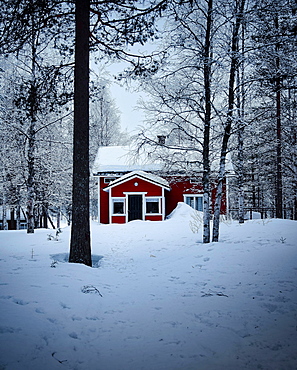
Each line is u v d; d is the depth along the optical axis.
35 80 10.44
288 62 9.66
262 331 3.56
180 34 9.54
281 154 17.94
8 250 9.80
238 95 10.28
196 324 3.86
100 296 4.93
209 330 3.66
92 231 15.43
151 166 24.62
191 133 10.94
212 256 7.75
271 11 9.02
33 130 15.50
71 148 18.59
